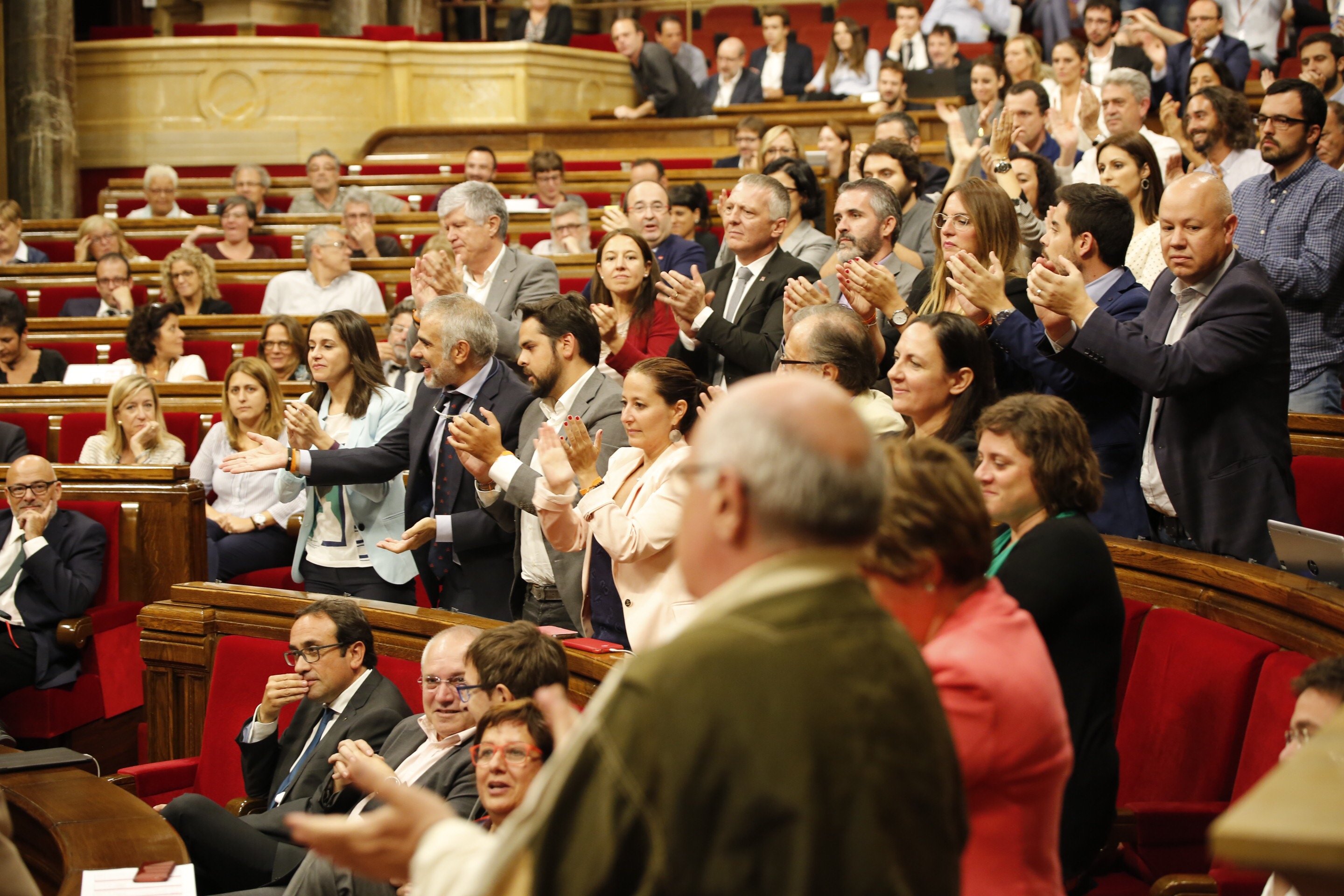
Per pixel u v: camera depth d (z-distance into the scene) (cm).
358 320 546
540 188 975
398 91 1349
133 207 1197
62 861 300
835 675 131
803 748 127
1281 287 457
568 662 342
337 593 518
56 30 1270
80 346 824
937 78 1046
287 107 1328
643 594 322
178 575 584
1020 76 805
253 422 640
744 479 141
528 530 407
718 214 947
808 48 1240
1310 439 455
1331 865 79
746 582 140
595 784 129
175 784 438
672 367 339
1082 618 229
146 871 279
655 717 129
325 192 1068
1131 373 316
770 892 124
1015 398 240
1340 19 746
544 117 1365
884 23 1390
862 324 336
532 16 1411
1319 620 280
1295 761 93
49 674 554
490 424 382
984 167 556
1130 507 349
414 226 1020
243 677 443
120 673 576
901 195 586
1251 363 324
